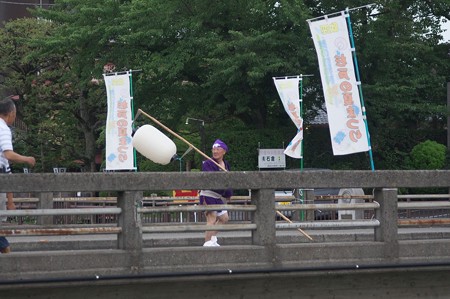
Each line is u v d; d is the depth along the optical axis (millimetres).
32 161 11672
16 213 10539
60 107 48438
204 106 44688
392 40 43438
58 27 46031
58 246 13922
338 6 42719
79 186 10664
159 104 44688
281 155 42312
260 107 46344
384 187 12203
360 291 12148
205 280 11086
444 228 18656
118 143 26594
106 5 41125
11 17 64750
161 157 12953
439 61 46500
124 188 10883
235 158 44469
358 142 20031
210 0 41125
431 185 12391
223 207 11406
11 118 11711
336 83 20172
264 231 11555
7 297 10453
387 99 43250
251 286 11578
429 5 46188
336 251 11859
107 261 10750
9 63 47500
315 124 47500
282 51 41219
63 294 10688
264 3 40875
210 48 40344
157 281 10836
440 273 12477
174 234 16719
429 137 47562
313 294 11914
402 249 12227
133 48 42344
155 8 40906
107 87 26766
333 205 12078
